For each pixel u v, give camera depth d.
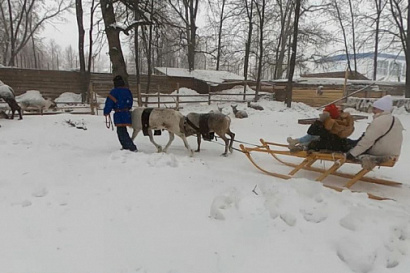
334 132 5.38
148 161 5.67
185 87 26.41
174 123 6.97
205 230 3.50
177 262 2.98
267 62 33.78
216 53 37.53
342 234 3.30
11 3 33.28
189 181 4.87
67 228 3.51
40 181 4.80
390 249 3.07
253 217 3.66
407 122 13.84
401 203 4.54
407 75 21.86
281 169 6.29
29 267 2.84
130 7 12.63
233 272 2.86
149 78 21.69
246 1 24.80
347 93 20.75
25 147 6.98
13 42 29.83
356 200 4.12
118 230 3.50
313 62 32.31
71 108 16.91
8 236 3.30
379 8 27.75
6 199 4.17
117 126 6.93
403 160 7.21
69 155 6.48
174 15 26.98
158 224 3.63
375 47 31.62
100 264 2.93
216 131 7.25
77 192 4.45
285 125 13.04
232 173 5.54
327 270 2.87
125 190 4.53
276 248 3.16
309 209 3.67
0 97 10.12
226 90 27.59
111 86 22.89
